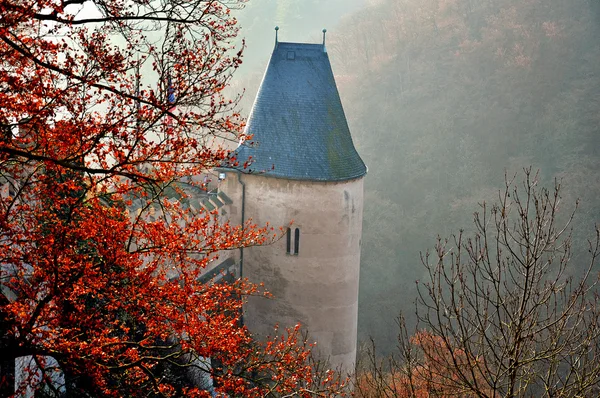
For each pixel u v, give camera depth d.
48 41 14.99
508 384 15.09
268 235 37.06
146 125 18.20
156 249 17.19
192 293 17.45
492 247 78.12
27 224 16.58
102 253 15.80
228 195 37.34
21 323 15.42
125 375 18.16
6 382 16.20
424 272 84.88
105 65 14.93
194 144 15.46
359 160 38.12
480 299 51.66
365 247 87.81
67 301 16.23
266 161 36.50
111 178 16.78
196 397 17.77
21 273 16.30
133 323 18.47
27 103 14.20
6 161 15.30
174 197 29.80
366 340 77.62
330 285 37.50
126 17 14.62
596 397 15.51
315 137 36.62
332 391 20.91
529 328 15.04
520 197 88.19
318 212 36.59
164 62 15.46
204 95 15.59
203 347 16.72
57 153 15.37
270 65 37.41
